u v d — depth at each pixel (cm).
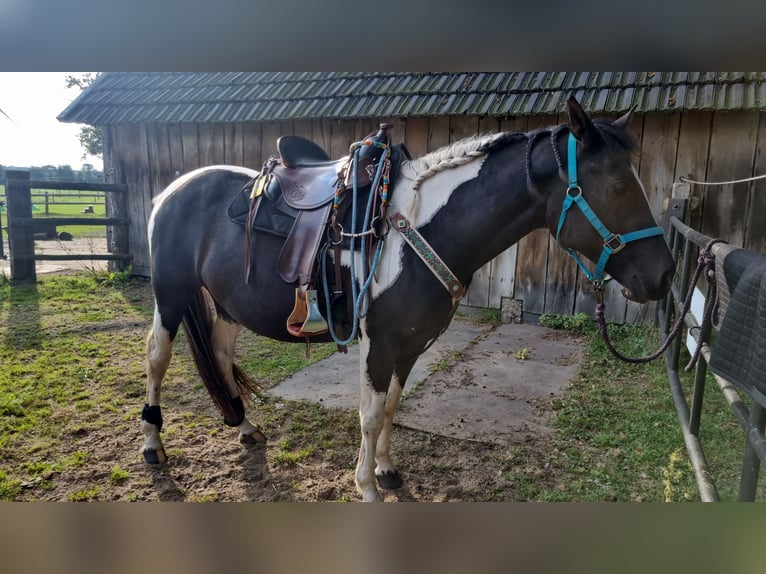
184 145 654
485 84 501
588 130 164
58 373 361
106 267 788
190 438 277
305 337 215
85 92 735
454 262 189
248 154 613
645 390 340
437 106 489
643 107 411
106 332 464
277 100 582
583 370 374
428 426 291
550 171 175
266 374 370
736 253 156
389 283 186
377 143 199
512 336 462
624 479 240
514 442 274
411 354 198
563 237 176
